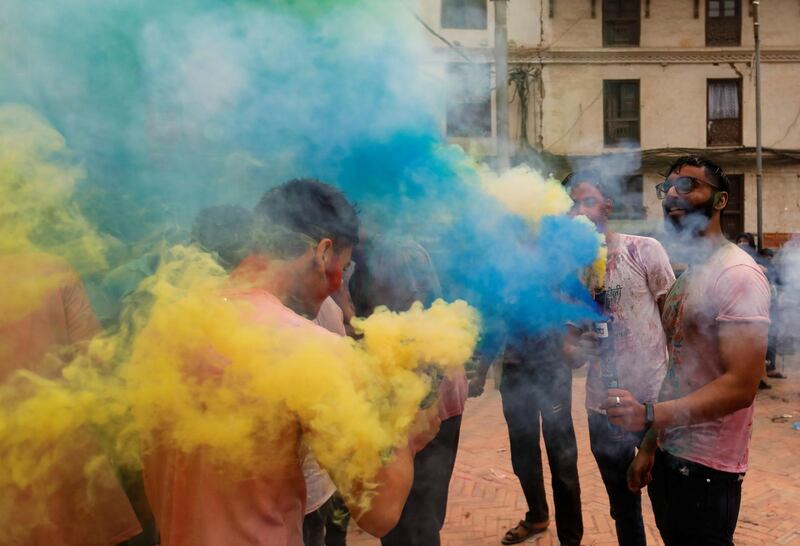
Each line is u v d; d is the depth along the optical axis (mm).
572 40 10812
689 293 1757
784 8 13125
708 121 12906
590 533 3090
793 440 4574
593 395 2422
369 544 2967
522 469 2943
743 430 1722
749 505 3428
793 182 13867
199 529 1059
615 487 2447
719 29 12758
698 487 1732
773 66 13305
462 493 3551
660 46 12305
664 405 1664
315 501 1680
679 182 1771
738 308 1616
